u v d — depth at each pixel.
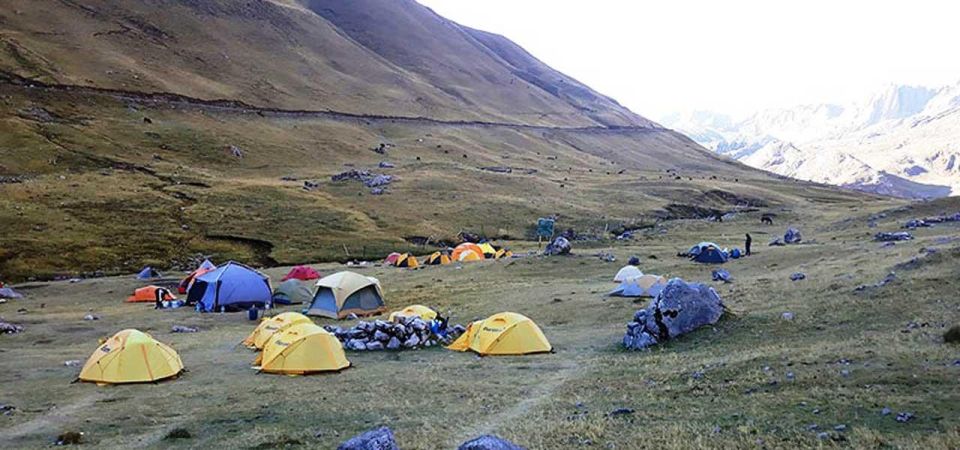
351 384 29.39
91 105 164.62
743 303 39.44
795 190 192.38
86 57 190.88
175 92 189.50
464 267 75.81
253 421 23.25
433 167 165.62
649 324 35.22
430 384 28.77
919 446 15.18
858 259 51.00
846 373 22.14
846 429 17.09
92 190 113.44
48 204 103.38
